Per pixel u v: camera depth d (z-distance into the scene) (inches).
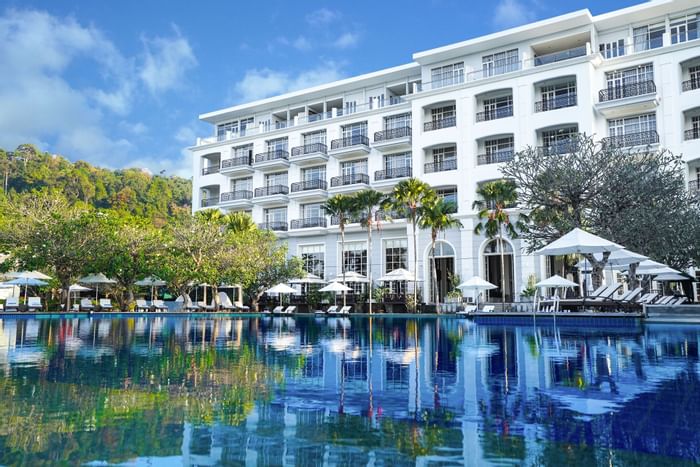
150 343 497.0
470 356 384.5
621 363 339.6
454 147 1544.0
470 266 1439.5
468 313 1080.2
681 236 896.9
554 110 1368.1
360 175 1694.1
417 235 1530.5
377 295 1494.8
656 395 239.6
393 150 1683.1
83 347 454.6
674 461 153.1
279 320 1072.2
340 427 189.6
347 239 1731.1
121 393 247.3
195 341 520.1
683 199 938.1
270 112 1966.0
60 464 151.9
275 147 1915.6
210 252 1355.8
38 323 852.0
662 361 348.5
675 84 1277.1
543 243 984.9
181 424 193.9
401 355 395.2
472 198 1455.5
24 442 171.2
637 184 875.4
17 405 222.4
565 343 479.5
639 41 1375.5
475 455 159.0
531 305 1202.6
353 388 259.4
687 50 1269.7
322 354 402.3
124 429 186.2
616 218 871.1
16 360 364.2
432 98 1547.7
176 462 153.4
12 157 3636.8
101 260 1205.7
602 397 235.8
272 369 323.3
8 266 1200.2
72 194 3393.2
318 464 151.5
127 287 1344.7
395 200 1369.3
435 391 251.3
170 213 3809.1
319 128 1815.9
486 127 1455.5
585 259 962.7
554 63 1371.8
